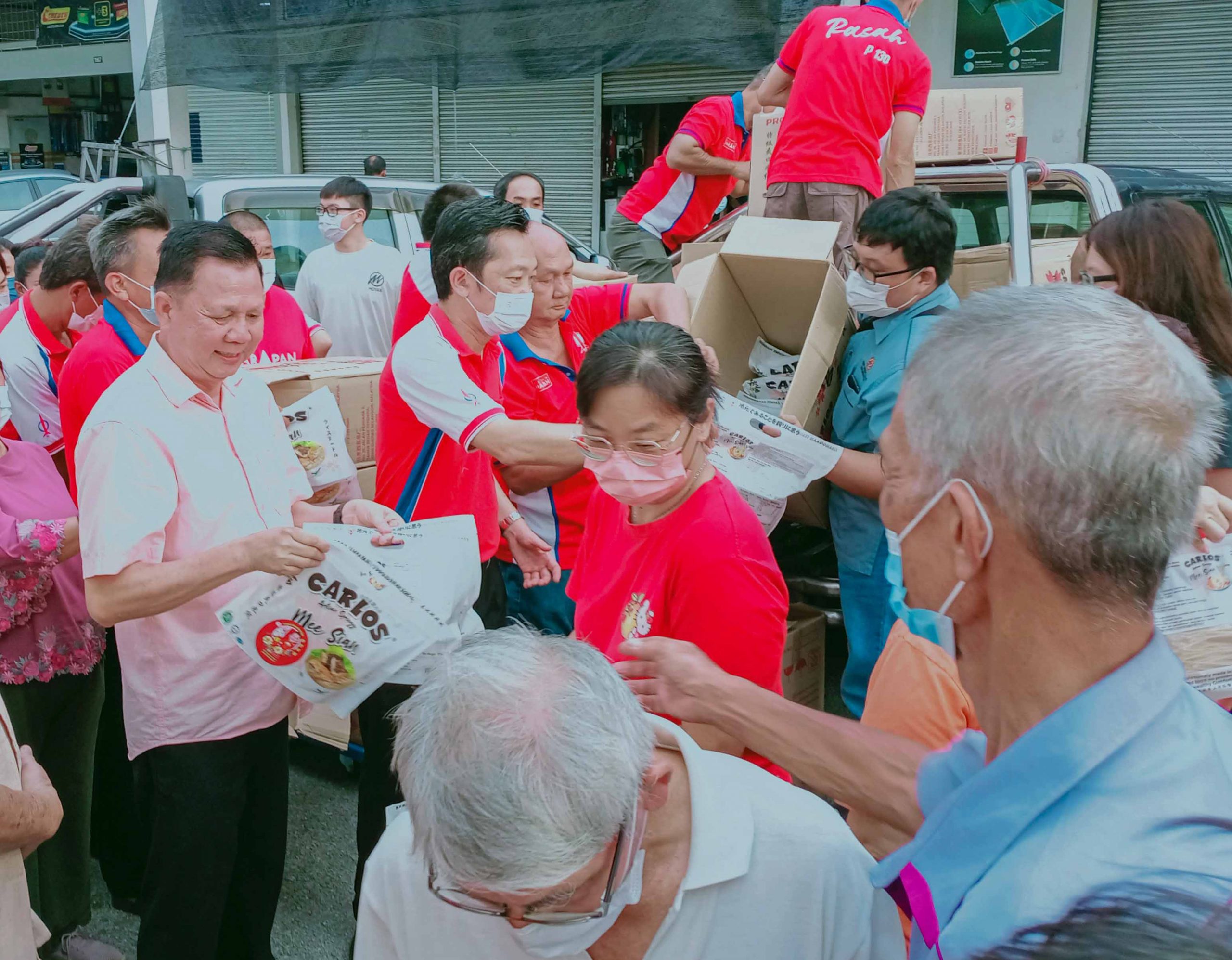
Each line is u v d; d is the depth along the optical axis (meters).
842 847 1.15
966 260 3.73
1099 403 0.76
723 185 4.92
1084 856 0.76
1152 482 0.77
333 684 1.88
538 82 7.61
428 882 1.05
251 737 2.15
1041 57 7.56
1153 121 7.50
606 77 9.48
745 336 3.05
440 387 2.29
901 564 0.95
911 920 1.01
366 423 2.97
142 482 1.91
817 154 3.40
